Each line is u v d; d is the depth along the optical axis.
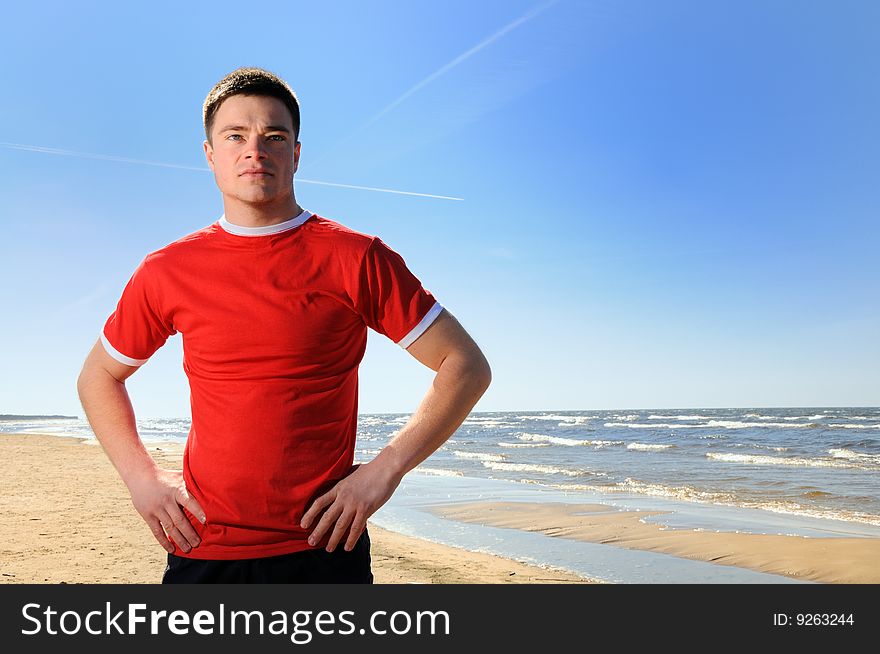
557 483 14.64
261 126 1.64
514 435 45.31
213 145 1.71
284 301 1.61
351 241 1.67
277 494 1.60
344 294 1.66
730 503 11.16
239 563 1.62
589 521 9.38
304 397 1.62
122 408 1.82
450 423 1.69
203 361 1.64
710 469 17.91
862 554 6.89
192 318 1.64
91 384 1.82
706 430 43.88
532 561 6.83
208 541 1.63
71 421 122.19
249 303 1.61
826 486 13.52
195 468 1.65
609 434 42.97
